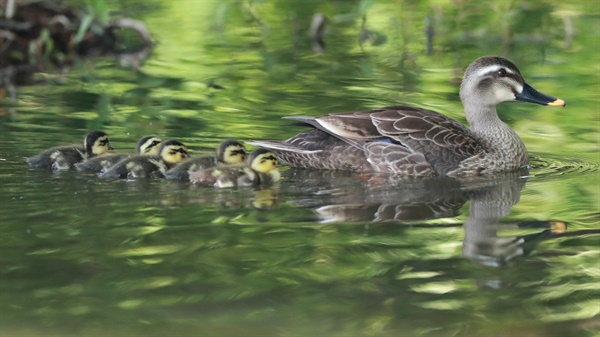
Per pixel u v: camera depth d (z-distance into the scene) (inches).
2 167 544.1
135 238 423.5
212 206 477.4
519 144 587.8
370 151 561.6
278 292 367.6
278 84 817.5
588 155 612.4
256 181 523.5
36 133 636.7
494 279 383.9
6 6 926.4
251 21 1122.7
